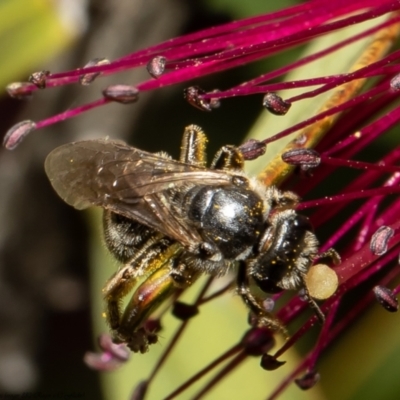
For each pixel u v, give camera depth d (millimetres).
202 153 58
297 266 54
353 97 57
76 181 56
